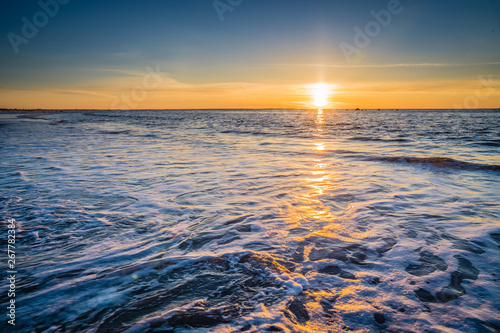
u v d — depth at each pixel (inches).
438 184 213.6
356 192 191.5
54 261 99.7
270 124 1198.3
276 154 372.2
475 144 482.3
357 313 71.9
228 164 298.0
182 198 178.9
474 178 233.9
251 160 323.9
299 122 1387.8
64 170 264.4
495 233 120.4
